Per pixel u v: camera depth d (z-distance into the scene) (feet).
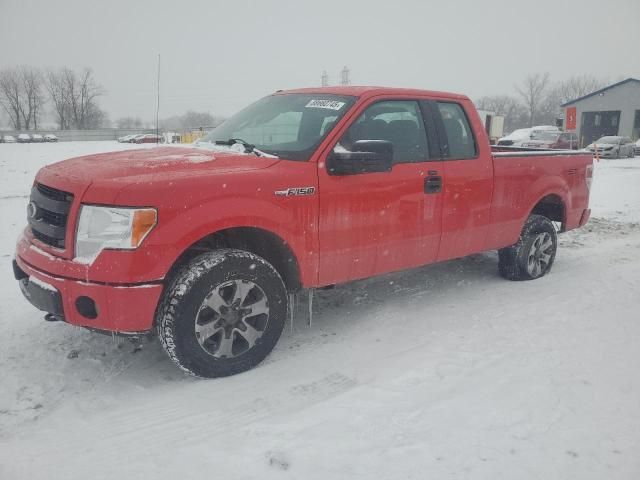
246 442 8.66
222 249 10.82
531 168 16.62
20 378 10.85
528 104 295.48
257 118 14.12
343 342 12.80
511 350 12.21
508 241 16.63
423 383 10.63
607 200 38.88
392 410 9.61
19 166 62.18
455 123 14.89
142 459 8.27
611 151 94.22
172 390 10.48
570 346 12.43
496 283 17.52
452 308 15.10
